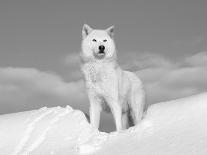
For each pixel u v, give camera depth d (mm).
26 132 13148
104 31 12906
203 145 10109
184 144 10422
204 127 11039
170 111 12320
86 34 13070
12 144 12758
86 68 12930
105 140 11953
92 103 13188
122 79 13188
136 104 13703
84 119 13258
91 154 11273
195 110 11945
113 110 13039
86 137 12414
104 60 12680
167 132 11312
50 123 13352
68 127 13008
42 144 12469
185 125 11398
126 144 11305
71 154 11453
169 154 10094
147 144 10961
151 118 12336
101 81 12797
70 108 14086
